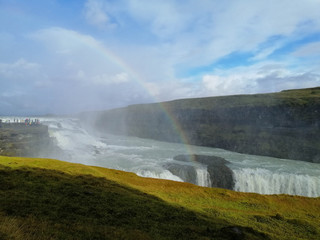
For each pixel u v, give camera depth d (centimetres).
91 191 2117
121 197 2125
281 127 9200
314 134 7962
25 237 949
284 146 7956
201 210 2303
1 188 1750
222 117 11531
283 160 7156
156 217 1728
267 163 6606
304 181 5081
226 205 2806
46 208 1458
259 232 1677
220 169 5600
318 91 12875
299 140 7994
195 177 5303
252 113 10494
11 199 1506
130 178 3588
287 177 5172
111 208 1725
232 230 1562
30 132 5188
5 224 1041
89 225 1289
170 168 5522
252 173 5412
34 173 2455
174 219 1764
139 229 1399
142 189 2867
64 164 3509
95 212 1566
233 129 10288
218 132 10412
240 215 2345
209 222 1844
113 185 2653
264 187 5175
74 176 2722
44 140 5544
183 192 3178
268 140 8575
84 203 1730
